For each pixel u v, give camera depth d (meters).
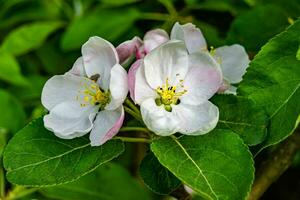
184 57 0.44
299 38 0.45
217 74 0.44
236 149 0.42
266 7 0.54
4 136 0.57
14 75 0.60
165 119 0.43
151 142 0.43
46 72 0.65
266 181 0.51
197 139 0.43
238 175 0.42
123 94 0.42
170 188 0.45
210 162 0.42
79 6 0.63
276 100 0.45
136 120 0.46
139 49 0.45
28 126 0.45
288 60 0.45
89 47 0.44
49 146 0.44
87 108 0.45
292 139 0.51
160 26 0.60
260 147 0.44
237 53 0.49
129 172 0.59
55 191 0.52
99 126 0.44
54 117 0.45
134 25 0.62
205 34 0.57
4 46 0.61
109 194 0.54
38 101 0.61
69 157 0.43
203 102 0.44
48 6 0.64
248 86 0.45
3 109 0.57
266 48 0.45
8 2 0.62
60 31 0.63
